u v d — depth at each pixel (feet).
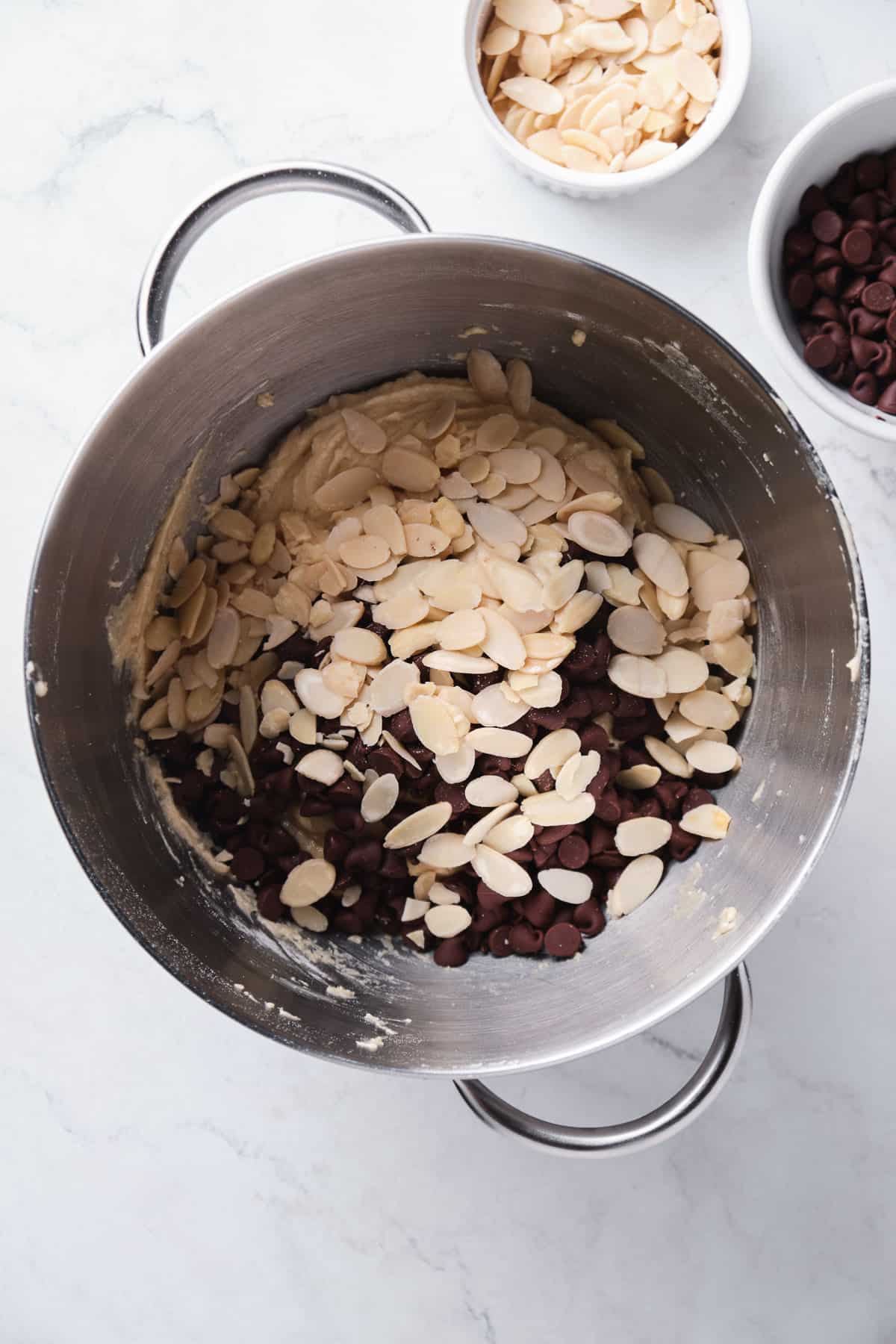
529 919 2.03
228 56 2.22
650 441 2.08
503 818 2.02
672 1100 1.95
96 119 2.23
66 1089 2.27
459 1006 2.02
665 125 2.14
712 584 2.06
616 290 1.88
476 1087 1.97
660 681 2.03
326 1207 2.27
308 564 2.05
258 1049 2.25
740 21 2.10
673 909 2.02
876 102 2.03
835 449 2.21
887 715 2.20
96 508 1.88
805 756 1.95
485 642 2.02
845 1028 2.24
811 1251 2.27
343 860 2.03
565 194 2.19
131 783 1.98
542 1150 1.94
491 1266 2.27
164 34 2.23
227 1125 2.26
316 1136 2.26
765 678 2.04
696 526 2.09
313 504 2.06
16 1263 2.28
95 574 1.92
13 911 2.25
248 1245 2.27
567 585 2.01
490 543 2.04
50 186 2.23
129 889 1.91
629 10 2.14
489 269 1.90
